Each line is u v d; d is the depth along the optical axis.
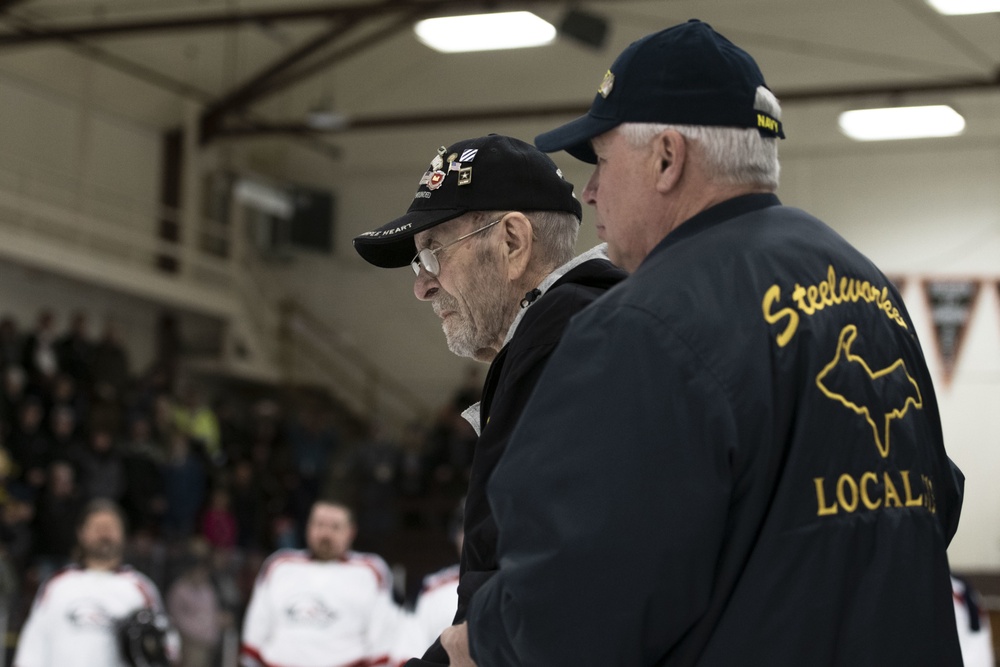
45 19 18.00
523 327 1.94
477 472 1.90
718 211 1.71
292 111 21.08
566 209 2.19
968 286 18.19
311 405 20.69
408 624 7.25
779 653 1.51
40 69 18.08
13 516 11.84
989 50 17.73
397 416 21.08
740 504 1.54
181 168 20.28
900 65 18.11
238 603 10.98
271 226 21.42
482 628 1.60
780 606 1.52
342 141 21.50
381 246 2.32
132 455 14.01
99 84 19.03
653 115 1.73
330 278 21.62
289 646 7.54
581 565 1.48
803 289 1.64
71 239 18.55
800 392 1.58
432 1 15.90
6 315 17.55
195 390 17.09
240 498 15.55
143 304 19.78
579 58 19.58
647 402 1.52
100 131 19.16
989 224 18.22
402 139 21.19
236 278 20.81
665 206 1.74
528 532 1.54
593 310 1.62
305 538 16.94
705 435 1.51
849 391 1.62
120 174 19.48
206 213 20.66
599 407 1.54
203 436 16.20
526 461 1.56
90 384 15.52
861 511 1.59
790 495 1.54
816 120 18.97
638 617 1.48
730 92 1.71
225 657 10.65
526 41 14.15
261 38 19.41
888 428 1.67
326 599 7.57
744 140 1.72
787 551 1.53
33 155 17.98
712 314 1.58
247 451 17.06
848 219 18.72
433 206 2.18
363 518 16.66
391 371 21.20
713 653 1.52
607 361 1.56
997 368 17.97
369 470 16.83
